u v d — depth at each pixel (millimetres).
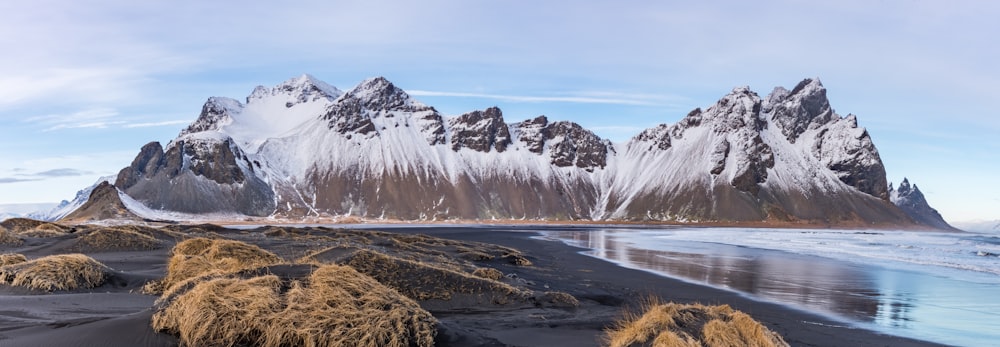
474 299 14336
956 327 15086
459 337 9516
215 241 22156
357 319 8664
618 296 18891
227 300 8680
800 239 78688
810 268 31719
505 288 14930
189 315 8305
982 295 21219
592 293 19016
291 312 8648
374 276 14453
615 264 33719
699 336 9172
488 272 19266
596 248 52406
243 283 9305
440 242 44125
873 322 15617
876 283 24859
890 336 13742
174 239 30875
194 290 8836
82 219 176375
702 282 24562
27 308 10367
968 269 31547
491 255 32562
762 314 16516
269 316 8531
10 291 12883
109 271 14969
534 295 15070
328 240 35312
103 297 12117
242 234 42938
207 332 8219
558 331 11320
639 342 9070
